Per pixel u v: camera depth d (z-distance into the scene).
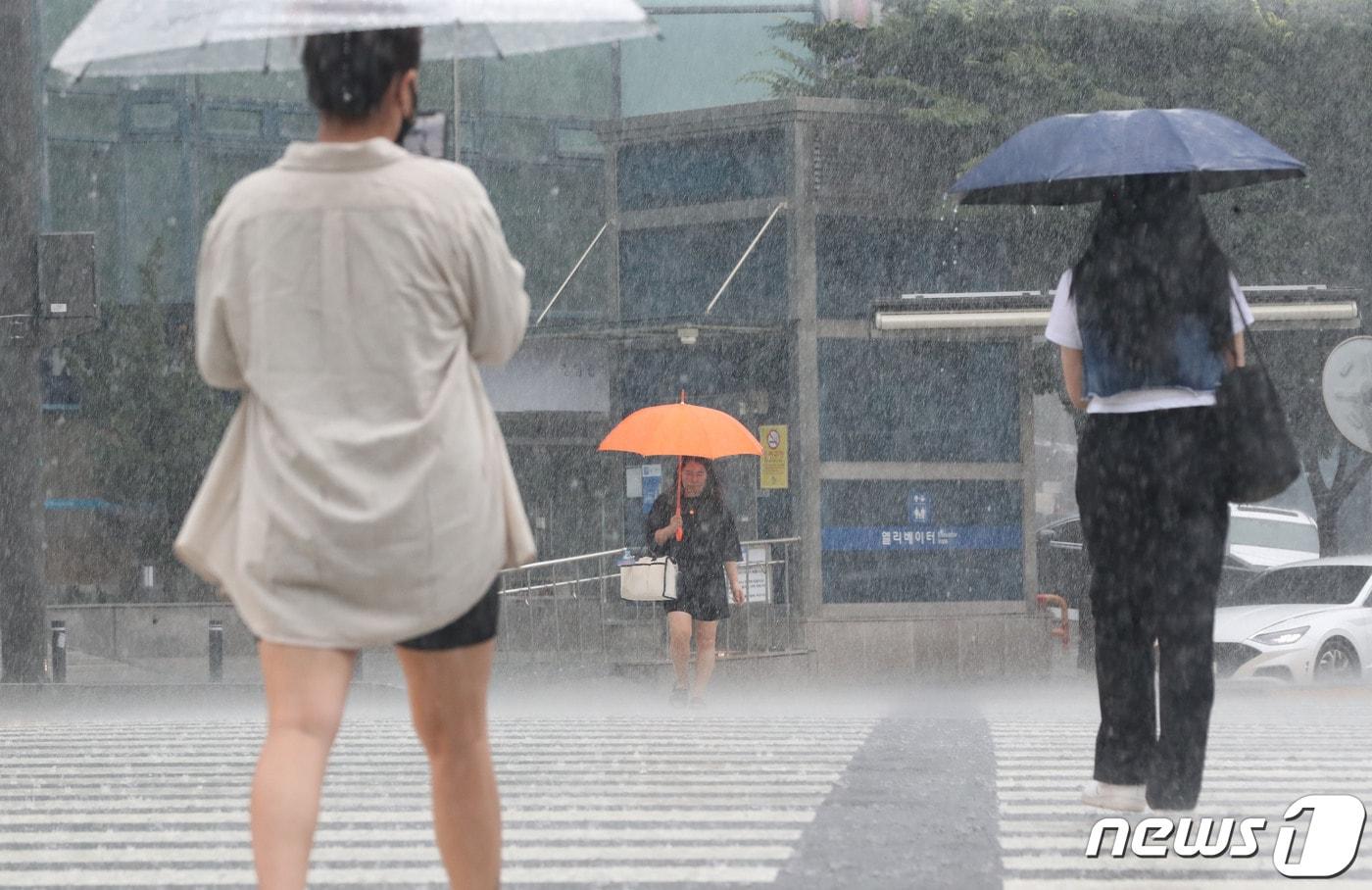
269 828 8.87
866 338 58.72
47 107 77.81
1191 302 15.27
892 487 59.19
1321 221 61.88
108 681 51.56
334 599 9.09
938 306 54.19
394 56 9.60
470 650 9.55
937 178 58.72
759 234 55.94
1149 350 15.20
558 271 77.81
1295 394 68.31
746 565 57.47
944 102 58.09
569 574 59.62
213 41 9.67
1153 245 15.36
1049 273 59.59
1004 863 14.05
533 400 71.94
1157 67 61.16
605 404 73.00
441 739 9.83
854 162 58.06
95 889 13.65
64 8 78.06
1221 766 19.83
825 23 61.88
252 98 80.19
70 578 75.12
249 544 9.13
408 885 13.54
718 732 25.95
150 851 15.48
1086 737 24.50
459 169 9.58
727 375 59.19
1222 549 15.41
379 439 9.09
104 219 78.50
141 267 72.50
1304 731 24.78
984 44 60.06
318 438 9.08
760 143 58.16
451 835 9.98
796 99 57.09
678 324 55.06
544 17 10.09
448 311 9.35
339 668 9.17
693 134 58.56
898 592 59.09
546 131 78.00
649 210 59.34
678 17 74.62
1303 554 76.62
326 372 9.19
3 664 47.41
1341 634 52.03
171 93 79.00
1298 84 61.91
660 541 37.91
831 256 58.22
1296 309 52.88
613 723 28.16
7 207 47.16
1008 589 60.03
